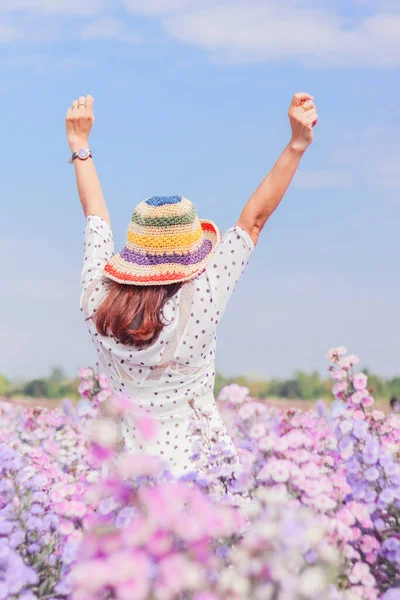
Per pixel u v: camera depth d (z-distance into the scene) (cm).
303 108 303
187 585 204
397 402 383
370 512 267
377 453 275
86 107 353
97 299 304
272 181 303
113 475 247
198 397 298
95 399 418
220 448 288
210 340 297
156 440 293
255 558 216
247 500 264
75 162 352
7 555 244
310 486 248
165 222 292
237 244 297
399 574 255
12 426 554
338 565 242
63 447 460
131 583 201
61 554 266
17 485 296
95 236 329
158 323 286
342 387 349
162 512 214
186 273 289
